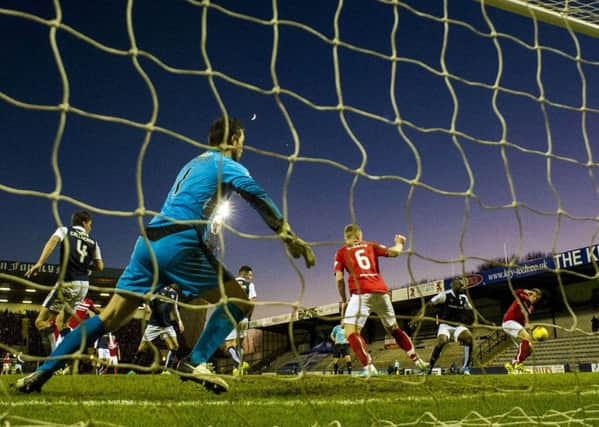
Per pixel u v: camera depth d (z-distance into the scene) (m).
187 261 3.41
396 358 34.41
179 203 3.44
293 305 2.28
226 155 3.58
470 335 9.59
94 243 7.97
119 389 4.64
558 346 29.62
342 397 4.06
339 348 16.44
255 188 3.37
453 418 2.97
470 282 32.66
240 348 2.34
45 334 8.38
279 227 3.33
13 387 4.23
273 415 2.92
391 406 3.46
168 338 9.35
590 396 4.32
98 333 3.51
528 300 10.05
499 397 4.20
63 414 2.88
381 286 6.75
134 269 3.46
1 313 39.22
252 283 10.15
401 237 6.11
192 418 2.76
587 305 30.55
